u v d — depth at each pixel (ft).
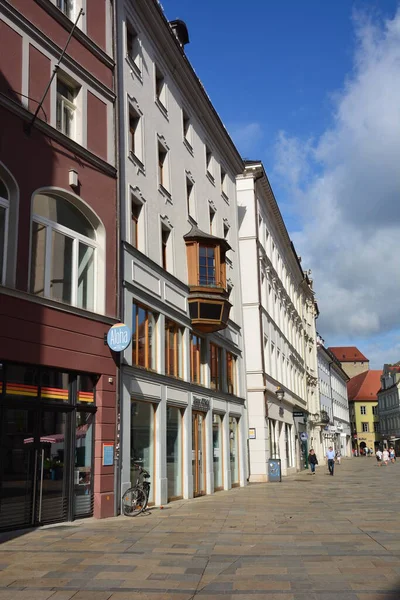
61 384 44.57
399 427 342.23
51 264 45.19
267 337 112.06
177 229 70.49
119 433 49.39
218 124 89.45
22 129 43.01
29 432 41.22
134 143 61.87
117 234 52.54
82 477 45.57
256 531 39.75
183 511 51.96
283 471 119.65
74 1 52.60
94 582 25.66
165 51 71.46
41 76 45.91
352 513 50.57
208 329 72.64
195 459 69.56
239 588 24.45
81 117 50.34
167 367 63.26
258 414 99.76
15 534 37.93
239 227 107.14
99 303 49.60
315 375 213.46
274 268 129.49
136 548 33.30
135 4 63.82
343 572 26.99
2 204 41.11
